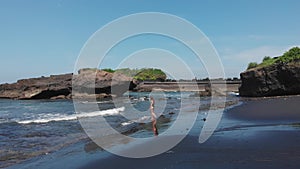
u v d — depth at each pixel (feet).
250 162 22.62
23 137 51.03
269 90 130.31
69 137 49.57
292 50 136.56
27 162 31.76
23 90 231.50
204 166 22.53
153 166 24.23
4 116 100.42
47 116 96.02
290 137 31.91
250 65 163.22
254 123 48.26
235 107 83.41
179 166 23.20
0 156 35.58
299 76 118.21
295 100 93.25
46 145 42.91
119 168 25.13
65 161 30.09
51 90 228.43
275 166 21.18
